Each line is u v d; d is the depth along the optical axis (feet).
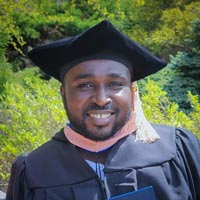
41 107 12.55
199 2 33.63
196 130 10.99
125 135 5.51
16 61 39.27
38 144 11.59
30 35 39.50
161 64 5.82
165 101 11.93
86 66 5.11
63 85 5.44
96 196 5.19
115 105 5.09
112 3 33.91
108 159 5.36
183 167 5.53
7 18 23.25
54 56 5.55
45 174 5.35
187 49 32.86
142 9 38.29
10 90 14.66
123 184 5.23
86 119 5.10
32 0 23.18
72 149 5.43
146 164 5.37
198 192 5.63
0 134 13.38
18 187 5.51
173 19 33.40
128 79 5.28
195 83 25.22
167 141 5.68
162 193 5.27
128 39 5.24
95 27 5.06
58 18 26.84
